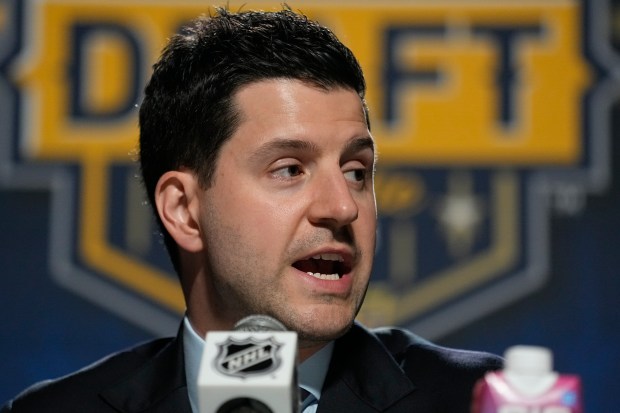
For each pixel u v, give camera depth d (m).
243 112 2.99
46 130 7.01
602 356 6.76
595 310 6.79
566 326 6.79
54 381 3.59
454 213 6.89
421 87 6.98
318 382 3.20
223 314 3.11
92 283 6.93
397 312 6.82
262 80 3.00
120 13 7.09
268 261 2.89
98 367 3.61
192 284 3.25
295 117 2.92
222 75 3.04
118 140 7.01
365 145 3.00
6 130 7.00
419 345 3.58
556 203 6.89
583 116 6.96
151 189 3.35
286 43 3.04
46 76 7.05
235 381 2.04
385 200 6.90
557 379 1.99
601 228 6.86
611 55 7.00
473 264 6.85
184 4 7.07
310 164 2.95
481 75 7.00
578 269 6.84
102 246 6.95
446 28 7.02
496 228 6.88
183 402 3.23
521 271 6.84
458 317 6.81
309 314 2.85
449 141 6.94
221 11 3.38
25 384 6.84
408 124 6.95
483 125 6.96
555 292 6.82
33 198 6.96
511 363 2.02
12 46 7.06
